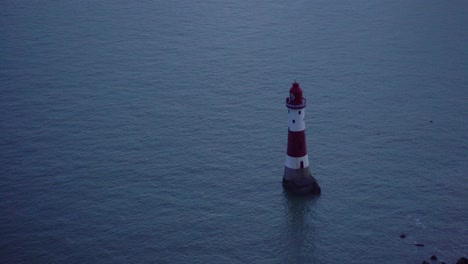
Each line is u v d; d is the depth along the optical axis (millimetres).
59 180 76938
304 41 117625
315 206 72000
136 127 88688
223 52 113750
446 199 72125
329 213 70812
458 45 113250
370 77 102000
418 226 67875
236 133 86562
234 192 74500
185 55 112875
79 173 78312
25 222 69562
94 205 72312
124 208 71750
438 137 84625
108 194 74188
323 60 108938
